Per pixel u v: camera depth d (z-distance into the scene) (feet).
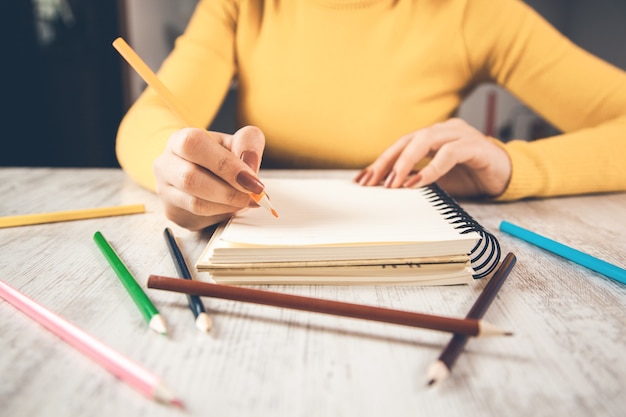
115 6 6.24
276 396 0.81
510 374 0.88
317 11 3.51
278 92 3.61
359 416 0.76
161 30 5.46
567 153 2.32
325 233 1.29
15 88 6.52
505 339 1.00
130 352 0.93
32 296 1.17
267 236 1.26
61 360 0.90
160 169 1.42
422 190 1.84
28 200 2.13
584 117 3.26
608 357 0.94
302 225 1.36
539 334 1.02
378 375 0.87
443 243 1.22
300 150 3.68
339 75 3.56
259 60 3.61
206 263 1.21
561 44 3.37
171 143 1.41
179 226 1.66
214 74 3.51
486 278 1.32
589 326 1.06
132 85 6.49
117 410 0.76
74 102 6.70
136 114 2.74
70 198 2.17
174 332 1.01
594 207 2.13
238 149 1.46
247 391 0.82
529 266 1.41
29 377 0.85
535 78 3.41
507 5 3.43
